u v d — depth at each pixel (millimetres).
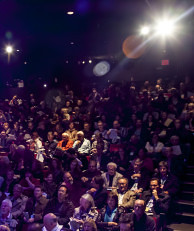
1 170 10359
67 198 8297
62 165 10594
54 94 19000
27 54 25891
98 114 15328
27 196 9289
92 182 8719
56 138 13086
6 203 8211
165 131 11906
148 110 13508
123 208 7852
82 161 10617
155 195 8289
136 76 24125
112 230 7660
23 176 10281
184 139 11266
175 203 9203
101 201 8438
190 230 8289
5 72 25594
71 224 7742
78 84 25000
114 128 12578
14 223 8273
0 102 19422
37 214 8453
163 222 8039
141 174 9133
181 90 15883
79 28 22922
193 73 21188
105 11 20766
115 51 25141
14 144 12625
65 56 26656
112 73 25422
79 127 13711
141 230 7250
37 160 10641
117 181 9188
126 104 16000
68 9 18062
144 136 11711
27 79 25828
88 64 26281
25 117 17188
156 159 10570
